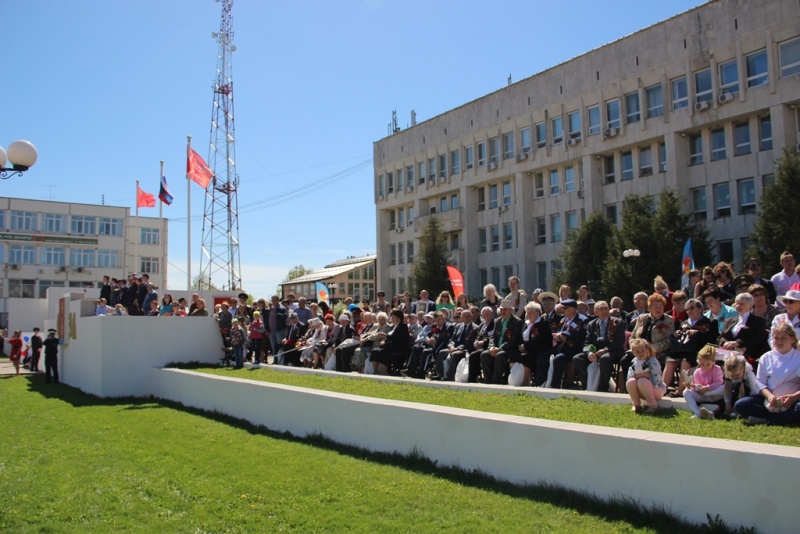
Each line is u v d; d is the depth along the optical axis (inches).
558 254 1572.3
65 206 2632.9
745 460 206.2
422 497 270.1
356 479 303.0
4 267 2507.4
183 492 296.5
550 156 1699.1
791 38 1208.2
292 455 362.6
